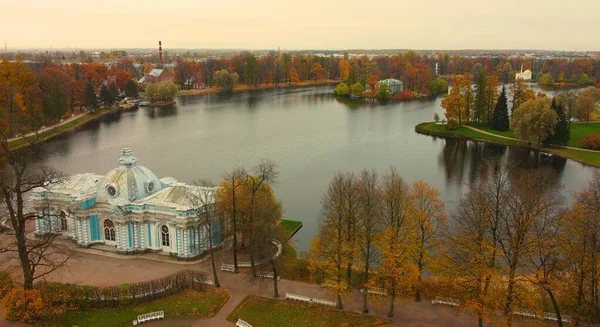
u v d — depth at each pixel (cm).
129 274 9112
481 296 6869
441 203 8588
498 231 7875
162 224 9931
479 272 7025
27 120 19500
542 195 11025
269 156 19462
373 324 7400
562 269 7200
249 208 9588
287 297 8181
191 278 8550
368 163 18412
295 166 18012
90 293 7912
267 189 10369
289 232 11594
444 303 7912
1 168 14825
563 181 15962
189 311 7788
